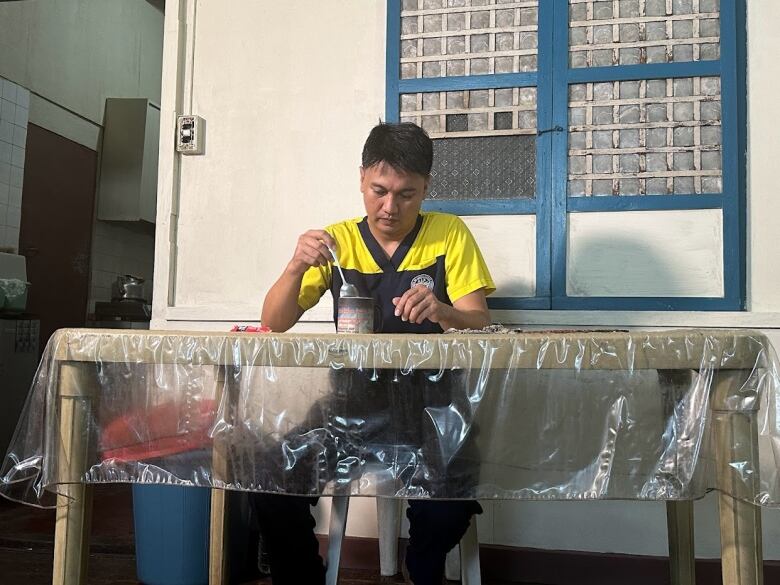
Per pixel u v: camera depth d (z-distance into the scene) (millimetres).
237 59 2441
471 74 2287
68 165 5207
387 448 1105
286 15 2418
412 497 1089
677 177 2152
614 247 2176
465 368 1084
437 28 2320
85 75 5391
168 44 2461
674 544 1581
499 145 2266
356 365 1096
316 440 1118
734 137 2109
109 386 1181
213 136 2441
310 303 1842
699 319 2082
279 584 1458
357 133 2357
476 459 1084
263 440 1129
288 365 1112
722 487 1047
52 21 5008
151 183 5703
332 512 1543
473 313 1662
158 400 1164
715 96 2143
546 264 2197
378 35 2361
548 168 2213
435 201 2287
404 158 1608
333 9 2391
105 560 2477
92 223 5477
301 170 2387
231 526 2211
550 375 1078
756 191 2115
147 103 5582
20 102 4645
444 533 1354
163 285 2418
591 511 2176
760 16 2137
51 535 2676
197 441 1147
